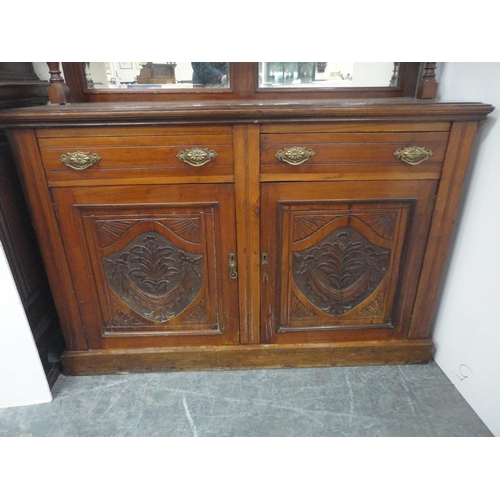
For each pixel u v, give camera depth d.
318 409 1.14
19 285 1.17
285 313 1.24
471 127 1.00
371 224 1.12
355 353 1.29
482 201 1.06
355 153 1.03
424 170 1.05
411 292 1.22
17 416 1.13
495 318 1.02
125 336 1.25
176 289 1.19
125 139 0.99
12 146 0.98
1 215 1.09
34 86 1.29
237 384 1.24
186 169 1.03
